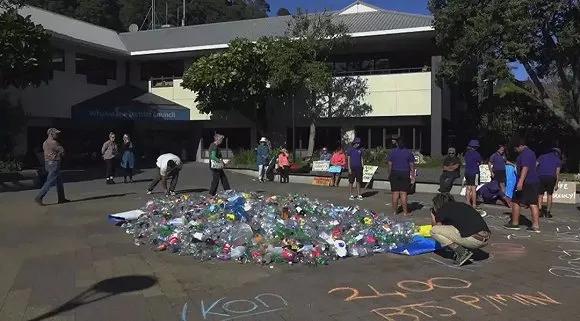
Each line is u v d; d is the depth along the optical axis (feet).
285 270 23.11
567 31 62.59
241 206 30.45
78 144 92.27
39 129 84.64
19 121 74.59
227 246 25.18
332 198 51.13
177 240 26.48
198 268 23.22
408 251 26.55
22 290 19.85
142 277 21.74
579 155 76.74
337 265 24.20
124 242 28.30
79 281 21.09
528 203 34.12
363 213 33.65
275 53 77.82
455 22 67.15
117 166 82.99
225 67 80.12
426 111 82.43
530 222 38.04
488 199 48.37
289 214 31.07
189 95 97.71
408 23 84.23
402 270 23.36
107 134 97.45
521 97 86.58
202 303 18.56
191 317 17.19
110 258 24.85
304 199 35.63
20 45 57.11
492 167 46.93
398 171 40.47
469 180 45.21
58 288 20.15
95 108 85.81
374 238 27.61
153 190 53.21
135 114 87.71
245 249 24.80
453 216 24.66
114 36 104.58
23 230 31.73
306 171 69.62
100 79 95.81
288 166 66.90
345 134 90.74
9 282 20.92
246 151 88.38
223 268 23.29
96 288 20.17
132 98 94.32
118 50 94.84
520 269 23.82
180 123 103.50
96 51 92.43
